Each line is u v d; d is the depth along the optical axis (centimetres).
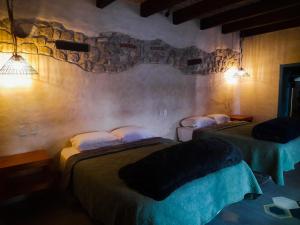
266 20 388
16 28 239
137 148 267
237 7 366
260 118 482
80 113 295
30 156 241
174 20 378
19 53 243
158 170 157
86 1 287
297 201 242
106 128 320
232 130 344
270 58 456
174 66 392
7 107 243
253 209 228
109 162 220
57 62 271
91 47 296
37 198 261
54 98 273
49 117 271
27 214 230
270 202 241
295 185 279
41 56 259
